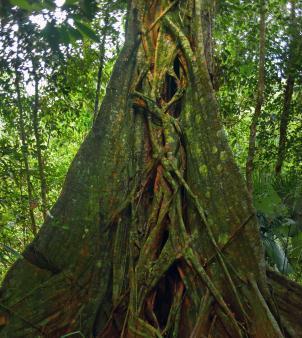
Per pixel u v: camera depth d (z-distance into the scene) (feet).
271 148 31.12
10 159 25.50
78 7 8.47
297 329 16.14
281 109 31.76
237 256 16.30
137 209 17.76
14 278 17.72
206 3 20.13
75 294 17.38
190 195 17.17
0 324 17.29
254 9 27.43
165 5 19.67
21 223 26.91
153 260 16.98
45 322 17.19
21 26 9.65
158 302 17.04
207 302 15.88
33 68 22.06
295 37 29.66
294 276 26.81
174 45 19.15
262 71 26.12
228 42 31.07
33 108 27.32
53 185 30.63
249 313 15.72
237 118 33.04
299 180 28.19
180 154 17.98
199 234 16.79
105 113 18.58
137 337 16.03
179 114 18.67
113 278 17.34
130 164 18.25
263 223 24.59
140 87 18.90
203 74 18.25
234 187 16.81
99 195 17.89
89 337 17.03
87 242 17.61
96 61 29.55
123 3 26.30
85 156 18.30
